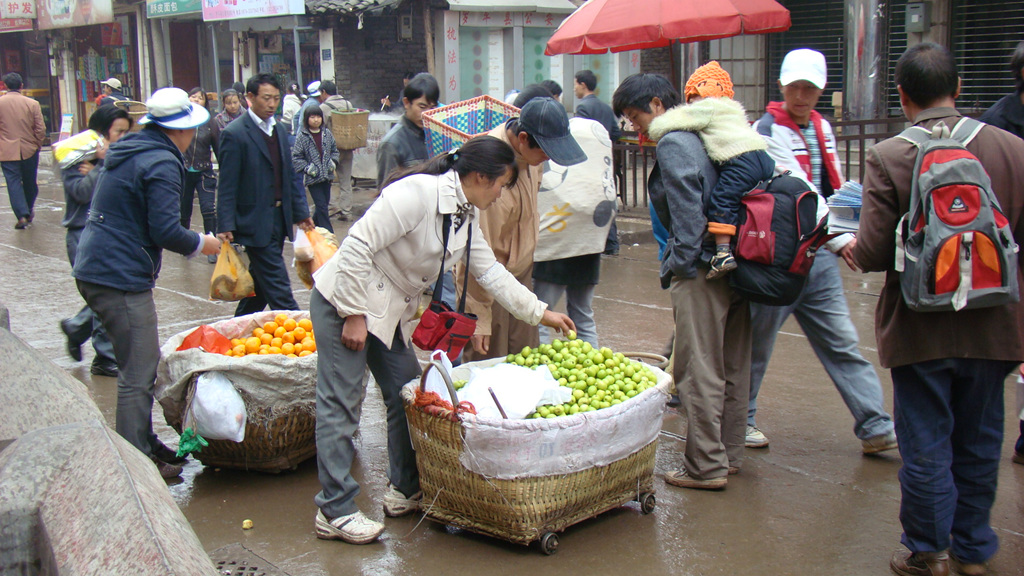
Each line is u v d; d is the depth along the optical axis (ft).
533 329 14.66
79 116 77.92
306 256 17.61
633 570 11.15
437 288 11.88
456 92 49.90
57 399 9.91
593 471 11.52
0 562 7.46
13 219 42.88
